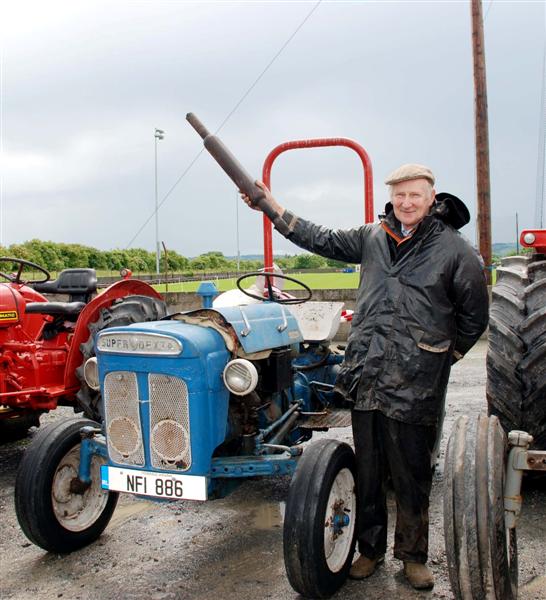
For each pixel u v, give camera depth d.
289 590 2.95
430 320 2.78
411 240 2.83
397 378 2.78
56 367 4.84
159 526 3.72
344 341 10.32
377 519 3.02
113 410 3.07
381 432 2.89
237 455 3.29
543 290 3.61
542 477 4.14
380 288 2.86
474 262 2.80
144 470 3.01
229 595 2.91
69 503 3.39
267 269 4.69
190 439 2.91
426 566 3.00
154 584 3.04
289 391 3.97
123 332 3.00
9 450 5.34
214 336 3.07
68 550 3.35
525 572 3.02
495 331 3.63
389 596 2.86
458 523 2.32
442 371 2.81
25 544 3.53
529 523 3.56
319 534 2.71
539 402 3.48
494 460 2.34
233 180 3.27
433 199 2.88
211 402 2.96
